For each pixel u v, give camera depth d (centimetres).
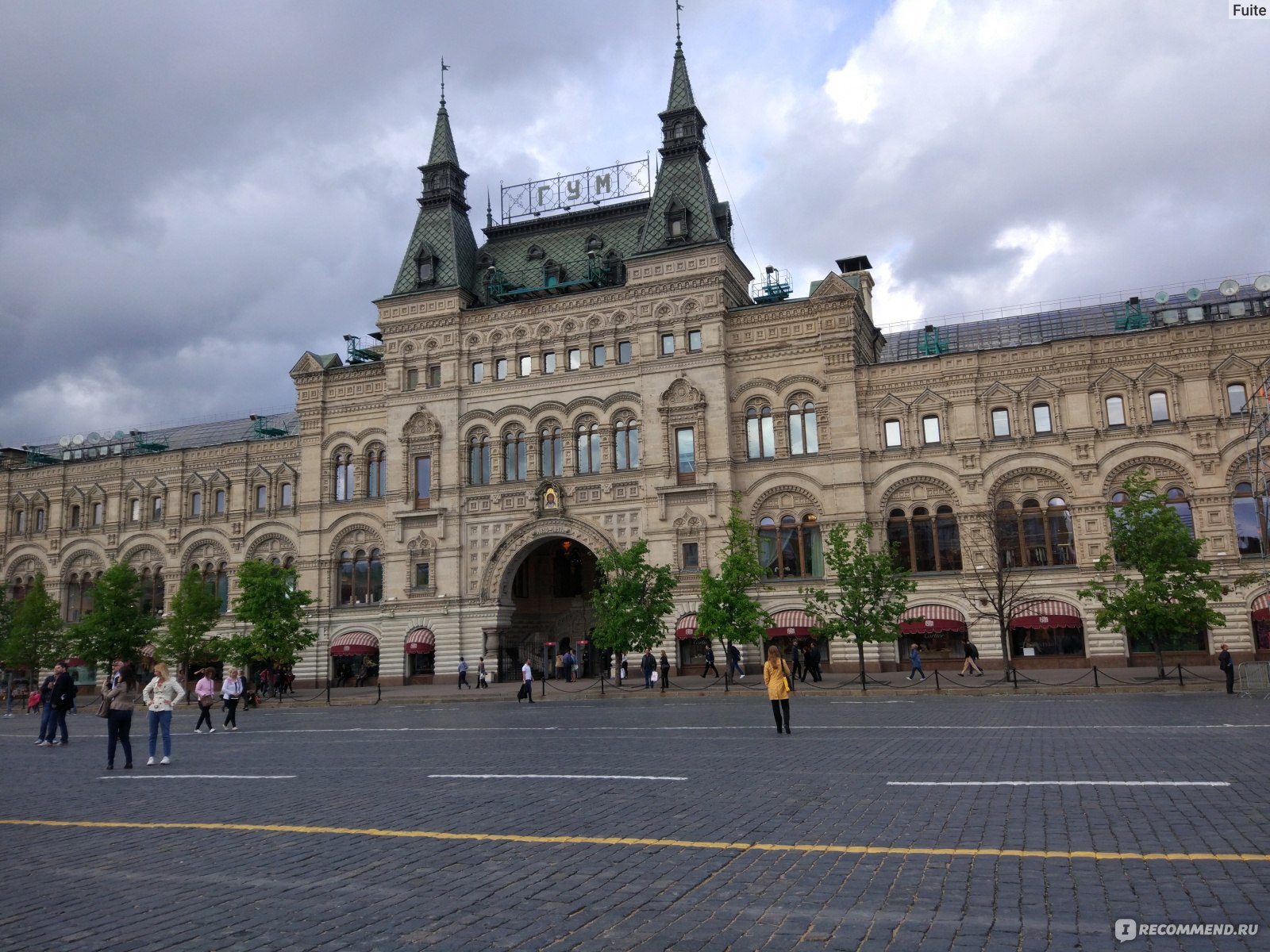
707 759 2264
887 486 6169
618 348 6812
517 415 6994
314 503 7506
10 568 8731
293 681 7219
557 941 955
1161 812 1458
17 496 8794
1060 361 5938
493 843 1403
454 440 7094
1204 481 5606
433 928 1008
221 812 1761
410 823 1585
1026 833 1339
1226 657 4028
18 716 6069
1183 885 1067
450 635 6919
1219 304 6041
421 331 7294
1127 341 5825
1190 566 4734
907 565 6088
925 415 6181
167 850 1440
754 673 6262
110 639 6994
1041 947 890
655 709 4128
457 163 7738
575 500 6750
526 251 7531
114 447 9344
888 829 1398
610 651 6969
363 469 7425
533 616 7625
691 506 6450
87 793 2088
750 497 6419
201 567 8025
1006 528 5950
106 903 1150
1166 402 5744
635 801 1706
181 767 2550
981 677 5294
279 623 6394
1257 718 2842
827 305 6366
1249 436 5369
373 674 7238
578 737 2953
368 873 1248
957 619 5919
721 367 6488
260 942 980
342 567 7438
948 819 1455
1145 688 4341
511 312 7094
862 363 6675
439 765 2366
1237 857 1180
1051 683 4612
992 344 7275
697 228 6706
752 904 1054
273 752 2875
